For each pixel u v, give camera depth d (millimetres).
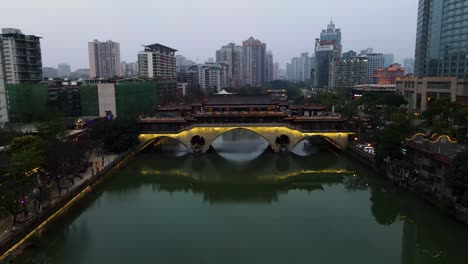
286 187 86625
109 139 103750
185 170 100562
